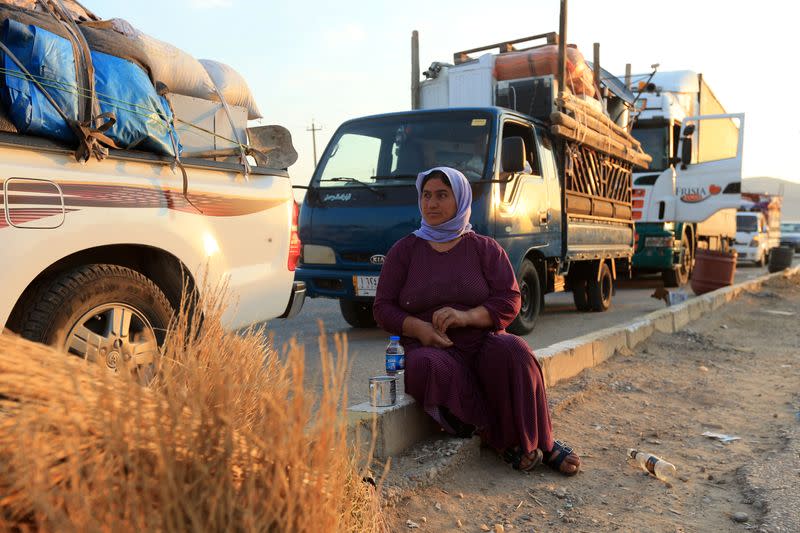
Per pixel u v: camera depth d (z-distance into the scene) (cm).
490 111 725
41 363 150
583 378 542
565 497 323
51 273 320
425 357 340
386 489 299
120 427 142
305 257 736
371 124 769
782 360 686
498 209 679
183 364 177
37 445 134
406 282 369
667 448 398
